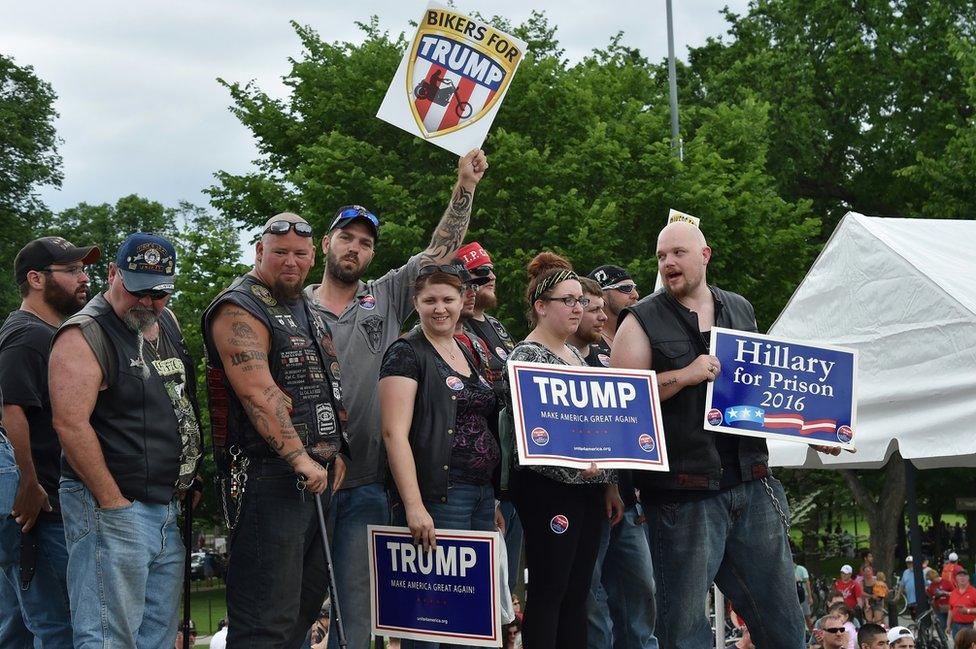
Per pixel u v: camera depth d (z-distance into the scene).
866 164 30.95
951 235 7.88
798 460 7.57
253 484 4.15
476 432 4.57
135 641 4.08
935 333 6.78
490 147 20.45
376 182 19.14
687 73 31.92
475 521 4.59
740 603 4.95
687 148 21.30
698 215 20.14
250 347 4.11
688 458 4.64
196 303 21.92
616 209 19.48
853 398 4.86
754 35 31.69
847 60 30.11
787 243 21.61
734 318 4.91
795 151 30.16
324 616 7.57
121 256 4.12
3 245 39.38
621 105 22.69
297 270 4.28
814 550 28.12
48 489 4.66
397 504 4.63
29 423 4.71
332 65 21.88
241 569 4.16
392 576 4.51
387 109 5.38
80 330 4.04
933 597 16.38
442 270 4.62
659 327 4.74
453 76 5.46
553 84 21.64
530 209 19.84
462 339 4.86
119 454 4.07
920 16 30.34
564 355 4.71
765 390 4.74
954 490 30.20
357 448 4.84
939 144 29.09
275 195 21.78
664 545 4.71
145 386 4.16
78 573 4.02
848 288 7.36
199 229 23.34
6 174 39.62
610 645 5.48
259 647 4.10
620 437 4.45
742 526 4.80
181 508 4.45
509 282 18.70
